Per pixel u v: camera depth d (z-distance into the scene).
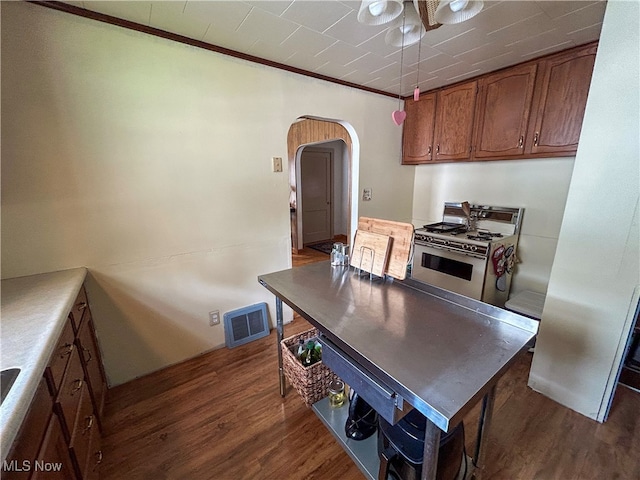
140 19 1.56
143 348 1.96
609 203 1.41
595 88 1.39
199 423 1.59
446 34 1.72
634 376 1.79
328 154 6.11
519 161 2.54
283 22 1.59
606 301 1.47
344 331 1.03
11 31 1.33
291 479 1.30
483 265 2.31
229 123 2.02
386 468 1.08
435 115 2.83
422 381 0.77
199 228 2.03
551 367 1.71
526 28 1.67
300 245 5.35
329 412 1.62
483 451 1.22
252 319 2.37
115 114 1.63
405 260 1.35
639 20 1.22
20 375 0.71
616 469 1.31
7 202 1.43
